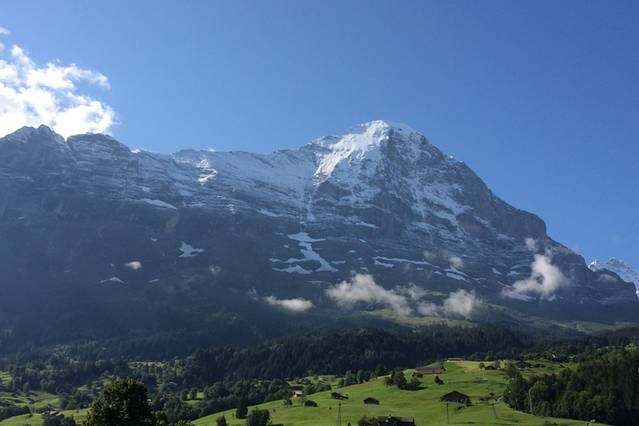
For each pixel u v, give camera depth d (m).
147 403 117.94
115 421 112.75
